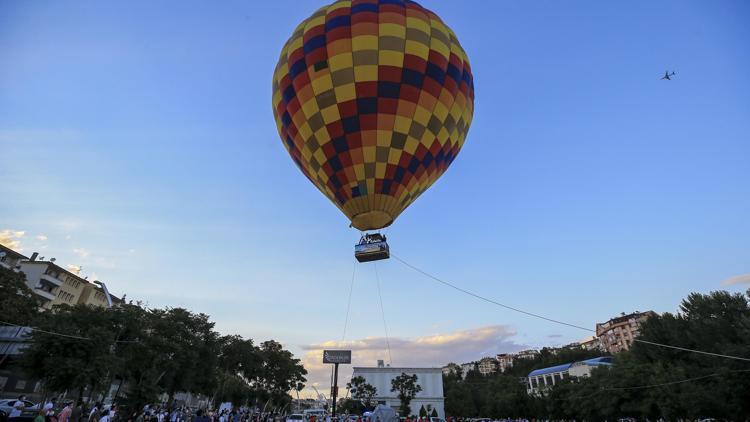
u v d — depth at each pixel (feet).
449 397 335.26
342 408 348.79
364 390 301.02
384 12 72.38
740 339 132.57
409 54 70.23
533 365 502.38
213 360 178.60
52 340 103.04
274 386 276.21
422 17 74.49
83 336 109.40
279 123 80.64
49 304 243.19
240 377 280.72
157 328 153.28
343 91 69.41
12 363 137.59
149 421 89.20
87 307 135.13
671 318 169.27
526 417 269.64
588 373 291.17
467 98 78.07
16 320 143.64
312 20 75.46
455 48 76.69
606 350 479.82
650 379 143.13
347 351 208.44
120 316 135.64
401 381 285.43
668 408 132.77
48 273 242.37
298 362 291.99
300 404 538.06
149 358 140.05
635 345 177.99
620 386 155.02
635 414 159.12
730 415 118.93
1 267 152.87
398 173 70.85
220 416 115.44
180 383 164.55
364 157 70.08
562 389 225.97
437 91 71.61
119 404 101.40
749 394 105.19
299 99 72.74
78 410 79.41
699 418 126.93
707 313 163.12
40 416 58.85
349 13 72.95
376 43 69.92
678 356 156.87
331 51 70.23
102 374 106.93
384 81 68.95
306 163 76.59
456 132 76.84
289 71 74.84
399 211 73.51
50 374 99.35
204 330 177.58
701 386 125.29
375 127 69.26
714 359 129.49
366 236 71.92
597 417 186.70
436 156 74.64
